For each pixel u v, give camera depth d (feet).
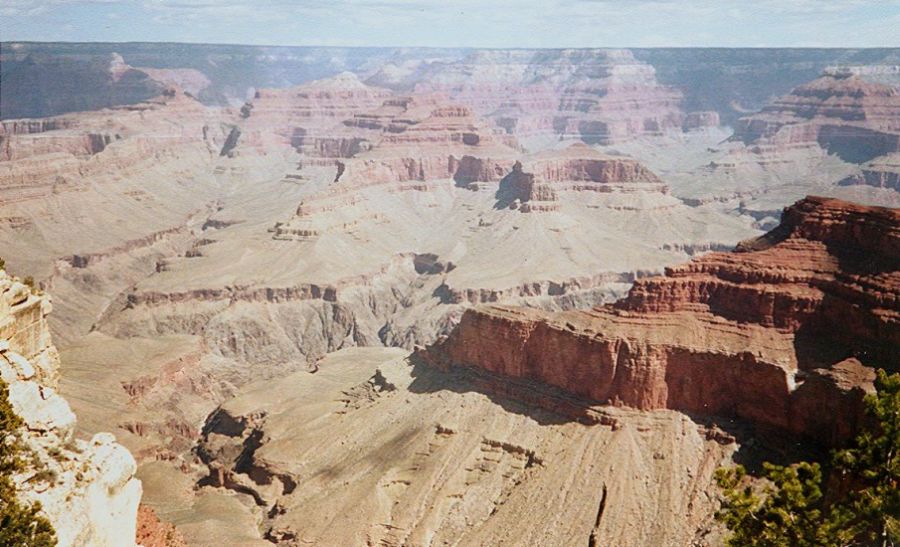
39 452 130.62
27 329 159.12
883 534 180.65
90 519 131.34
